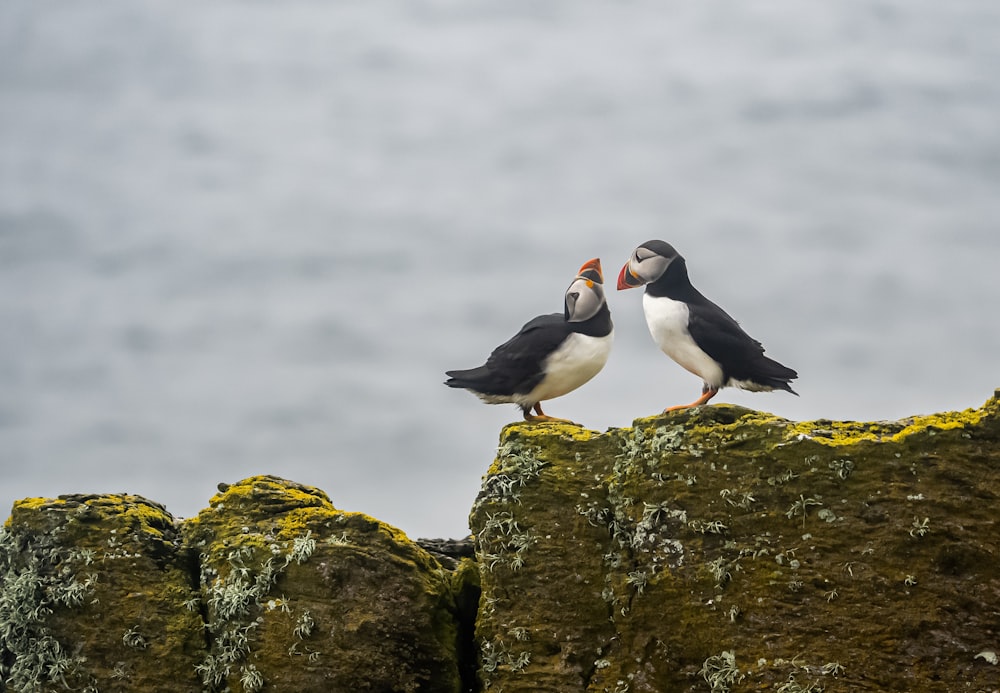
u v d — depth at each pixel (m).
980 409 11.38
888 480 11.10
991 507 10.92
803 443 11.29
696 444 11.58
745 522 11.30
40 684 12.05
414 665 12.03
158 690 12.01
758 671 10.95
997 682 10.62
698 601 11.23
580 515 11.96
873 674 10.77
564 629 11.73
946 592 10.83
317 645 11.91
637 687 11.36
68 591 12.13
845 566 11.01
